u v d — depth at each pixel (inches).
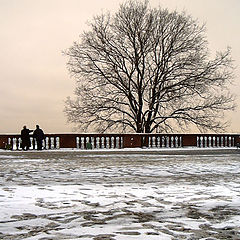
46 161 687.7
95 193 306.3
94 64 1493.6
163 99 1469.0
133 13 1504.7
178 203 262.4
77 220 209.6
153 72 1501.0
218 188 336.5
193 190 324.2
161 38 1505.9
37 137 1122.7
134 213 228.8
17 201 268.2
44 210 237.1
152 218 215.2
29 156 841.5
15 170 513.0
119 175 452.8
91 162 661.9
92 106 1467.8
